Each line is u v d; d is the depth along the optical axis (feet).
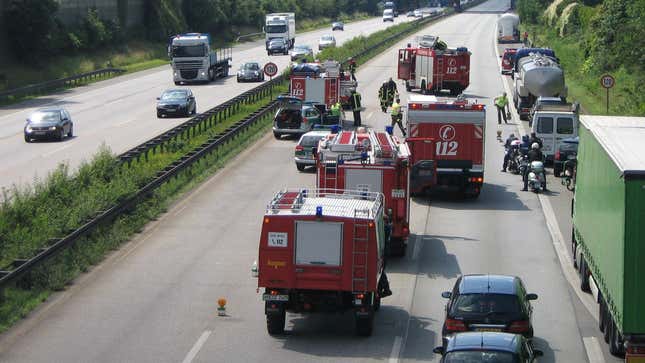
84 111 285.02
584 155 104.78
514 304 83.25
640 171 72.49
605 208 84.43
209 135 218.18
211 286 109.81
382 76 364.17
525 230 139.54
